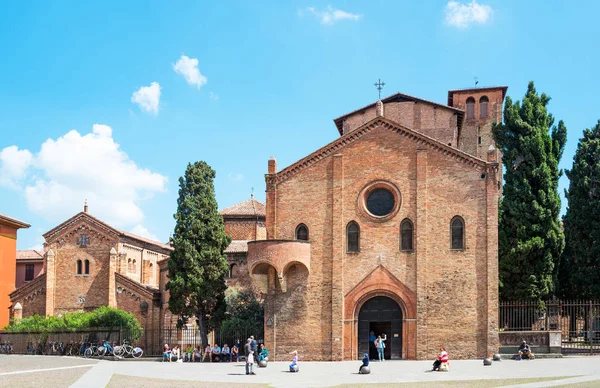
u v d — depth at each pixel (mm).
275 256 51312
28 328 69875
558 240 52562
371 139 52969
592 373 35781
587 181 57562
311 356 51250
